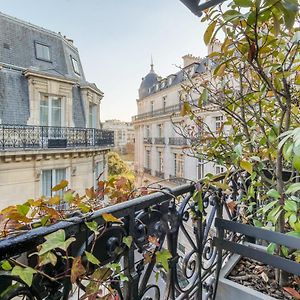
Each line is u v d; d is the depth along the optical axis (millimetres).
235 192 1453
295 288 1121
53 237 542
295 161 833
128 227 776
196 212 1138
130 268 786
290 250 1100
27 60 7059
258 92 1292
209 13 1035
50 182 6777
